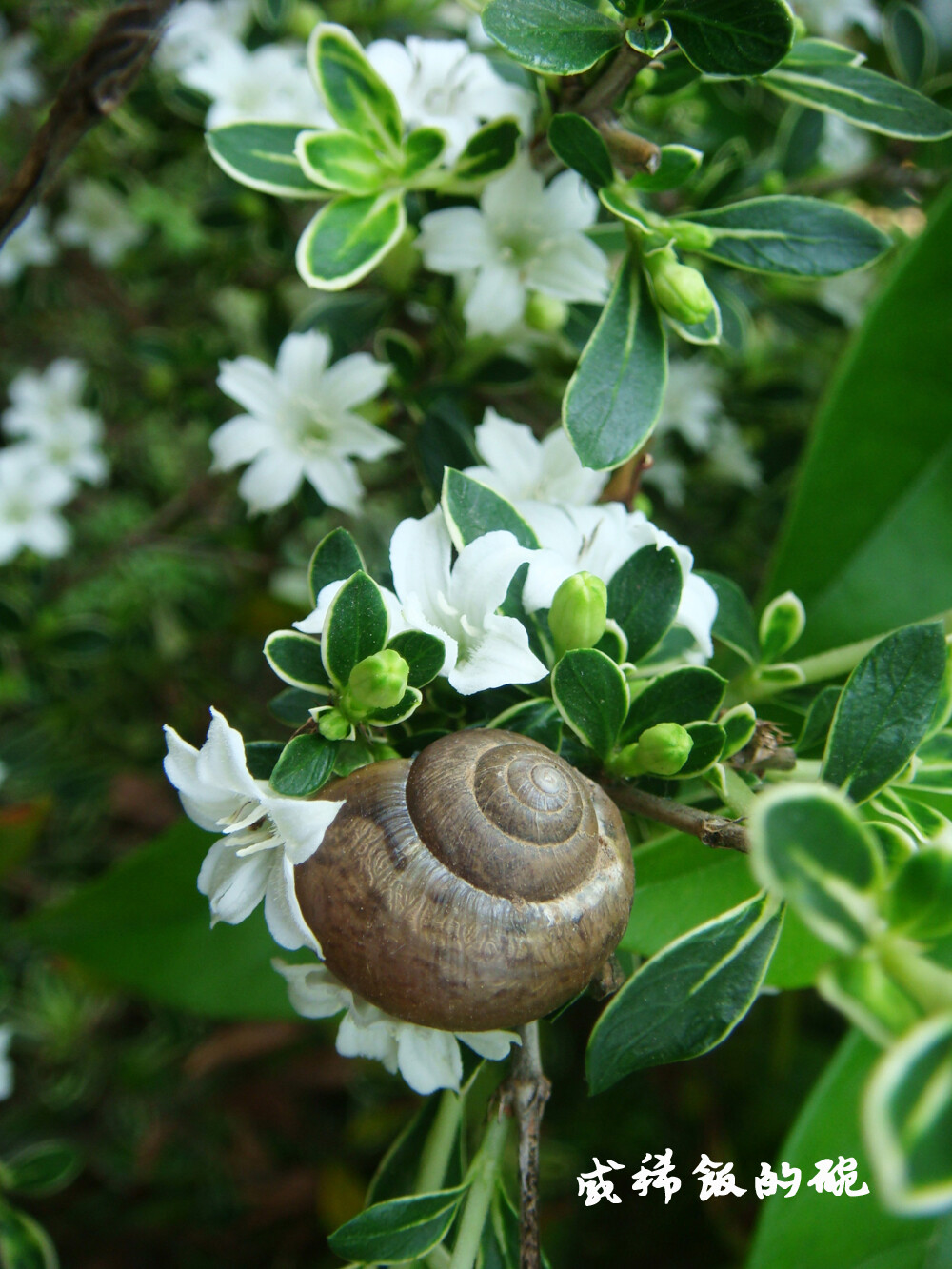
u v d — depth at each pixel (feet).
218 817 0.25
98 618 0.68
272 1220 0.62
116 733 0.68
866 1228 0.33
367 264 0.31
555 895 0.24
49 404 0.60
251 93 0.44
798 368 0.62
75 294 0.73
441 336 0.41
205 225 0.50
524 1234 0.27
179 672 0.66
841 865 0.20
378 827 0.24
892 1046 0.19
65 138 0.31
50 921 0.45
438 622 0.27
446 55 0.36
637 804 0.28
